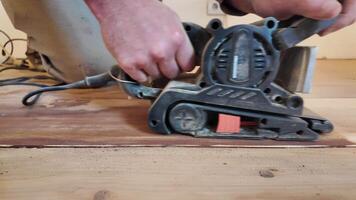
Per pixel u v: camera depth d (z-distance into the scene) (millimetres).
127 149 514
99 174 435
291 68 550
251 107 538
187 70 586
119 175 433
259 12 594
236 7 736
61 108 759
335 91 956
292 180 427
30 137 562
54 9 958
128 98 855
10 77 1247
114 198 381
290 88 554
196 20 1824
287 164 472
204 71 528
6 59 1667
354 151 520
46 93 919
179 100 546
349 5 514
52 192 391
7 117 684
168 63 561
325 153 511
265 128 551
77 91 954
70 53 1046
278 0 516
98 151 507
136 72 561
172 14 558
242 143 538
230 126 548
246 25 506
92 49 1045
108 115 702
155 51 535
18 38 1718
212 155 497
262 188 407
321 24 514
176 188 404
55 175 431
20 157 483
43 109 750
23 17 1000
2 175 429
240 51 517
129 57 547
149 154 498
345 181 428
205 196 387
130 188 402
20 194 386
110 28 550
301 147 530
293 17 536
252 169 456
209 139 552
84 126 624
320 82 1130
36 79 1197
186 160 479
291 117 554
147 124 626
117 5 544
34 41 1095
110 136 567
